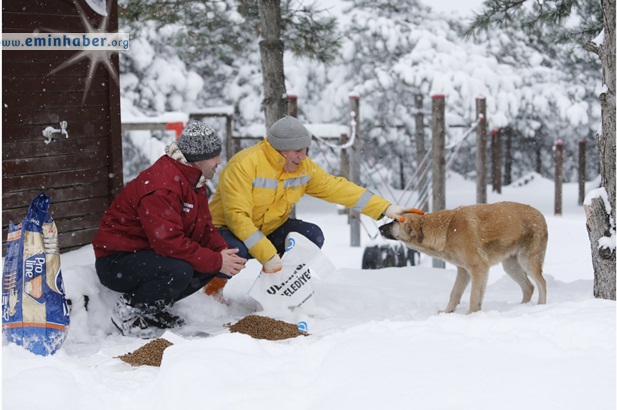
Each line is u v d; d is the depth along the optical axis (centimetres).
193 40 1468
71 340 451
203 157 458
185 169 456
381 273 692
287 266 506
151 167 457
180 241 448
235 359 338
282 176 517
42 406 297
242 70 2028
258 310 534
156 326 480
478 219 509
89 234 604
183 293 477
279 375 322
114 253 461
